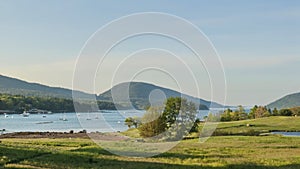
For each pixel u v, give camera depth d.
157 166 26.69
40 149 33.41
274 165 27.83
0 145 35.53
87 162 27.80
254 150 36.12
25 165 25.70
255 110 107.94
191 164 27.77
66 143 40.03
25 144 38.47
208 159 30.12
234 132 59.06
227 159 30.30
